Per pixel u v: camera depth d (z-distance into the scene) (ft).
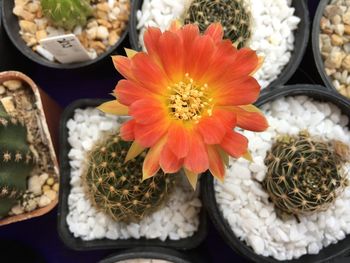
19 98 0.49
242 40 0.43
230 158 0.44
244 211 0.43
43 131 0.48
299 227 0.43
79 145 0.46
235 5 0.43
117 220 0.43
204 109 0.31
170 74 0.31
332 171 0.38
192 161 0.29
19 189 0.44
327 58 0.50
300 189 0.37
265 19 0.49
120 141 0.38
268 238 0.42
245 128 0.31
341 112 0.46
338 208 0.43
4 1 0.51
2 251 0.52
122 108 0.34
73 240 0.44
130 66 0.31
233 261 0.53
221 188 0.43
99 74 0.57
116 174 0.37
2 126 0.40
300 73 0.55
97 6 0.52
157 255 0.41
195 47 0.30
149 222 0.44
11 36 0.51
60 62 0.51
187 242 0.44
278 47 0.48
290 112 0.46
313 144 0.39
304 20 0.49
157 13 0.49
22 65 0.56
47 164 0.48
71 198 0.45
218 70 0.30
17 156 0.42
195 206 0.45
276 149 0.41
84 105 0.47
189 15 0.44
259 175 0.43
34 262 0.52
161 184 0.39
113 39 0.52
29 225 0.54
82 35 0.52
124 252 0.43
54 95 0.58
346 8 0.51
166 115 0.31
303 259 0.43
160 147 0.31
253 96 0.30
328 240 0.43
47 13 0.49
